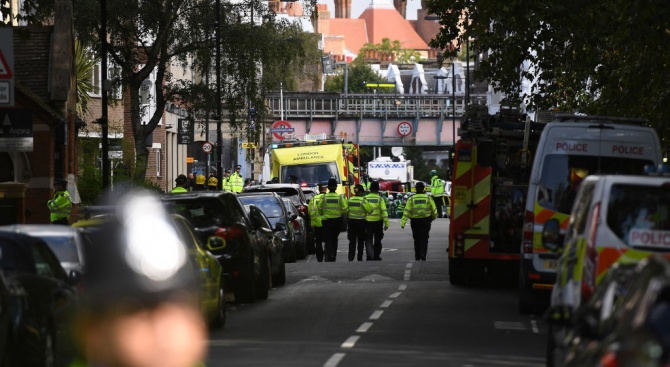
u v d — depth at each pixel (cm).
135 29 12769
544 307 5991
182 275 4450
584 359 2445
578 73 7644
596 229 3797
